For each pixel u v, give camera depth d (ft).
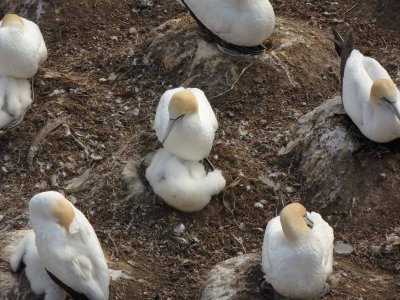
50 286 40.52
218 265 42.32
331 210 46.44
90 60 59.57
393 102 44.86
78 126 53.11
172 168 45.55
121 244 45.11
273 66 54.54
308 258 36.76
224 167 48.57
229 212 46.68
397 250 43.29
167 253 44.73
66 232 38.88
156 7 64.18
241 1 51.62
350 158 47.06
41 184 50.19
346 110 47.42
